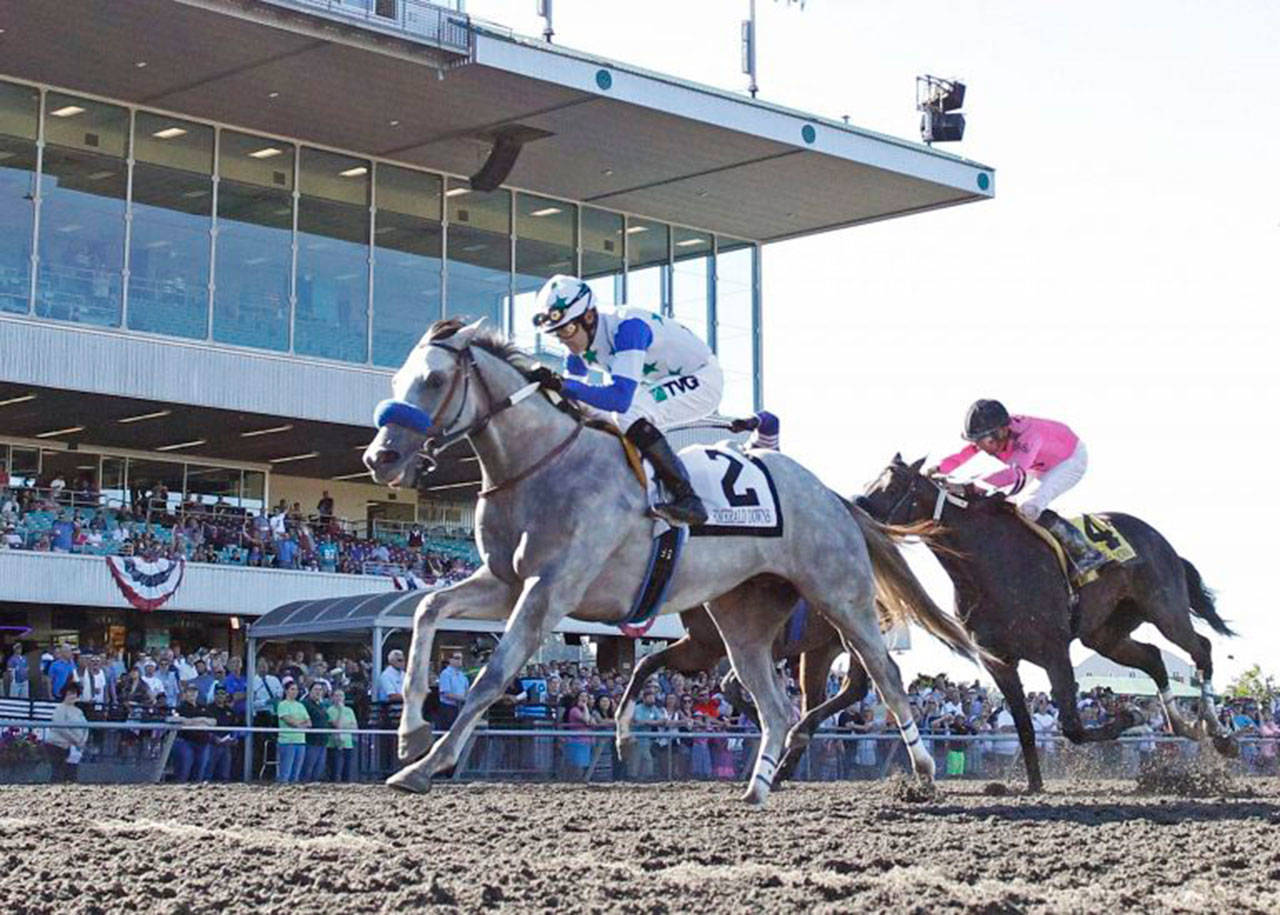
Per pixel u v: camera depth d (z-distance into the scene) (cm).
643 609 781
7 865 568
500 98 2544
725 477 808
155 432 2734
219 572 2462
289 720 1596
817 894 514
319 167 2744
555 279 796
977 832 698
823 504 841
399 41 2344
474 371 746
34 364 2355
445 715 1730
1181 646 1176
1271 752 1695
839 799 985
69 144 2469
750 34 2792
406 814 816
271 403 2594
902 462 1070
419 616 743
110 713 1656
